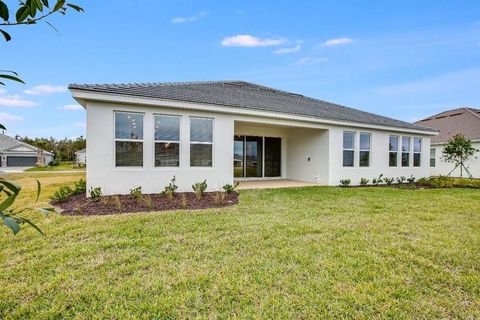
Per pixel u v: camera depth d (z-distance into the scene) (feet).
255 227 15.69
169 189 25.81
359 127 39.58
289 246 12.90
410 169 45.60
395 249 12.62
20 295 8.72
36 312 7.93
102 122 24.58
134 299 8.57
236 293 8.92
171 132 27.58
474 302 8.57
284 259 11.45
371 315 7.92
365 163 40.93
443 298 8.79
